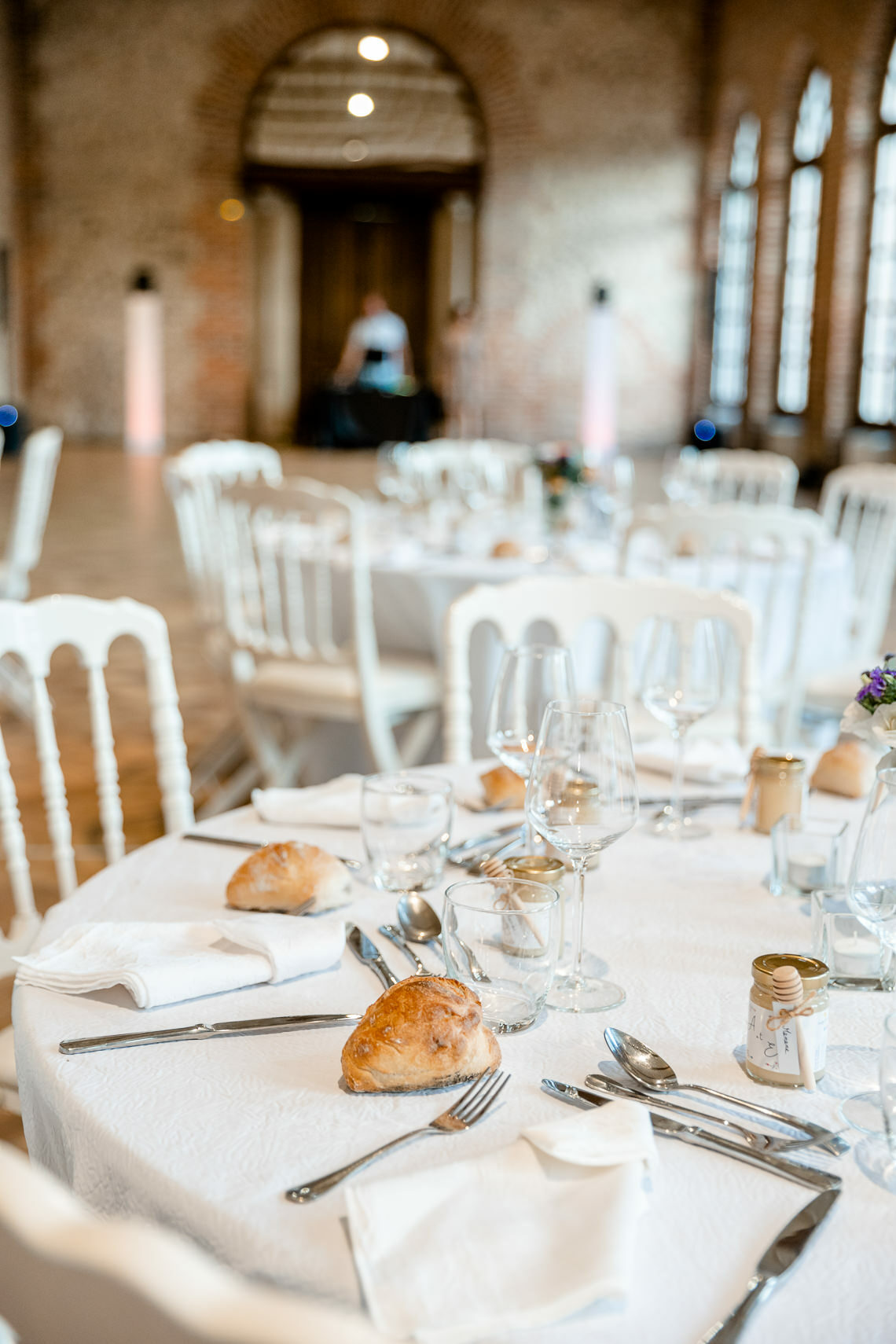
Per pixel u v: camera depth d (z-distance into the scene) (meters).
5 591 4.76
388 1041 1.00
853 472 4.48
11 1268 0.56
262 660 3.60
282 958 1.19
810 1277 0.79
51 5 14.32
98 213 14.86
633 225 14.66
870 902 1.06
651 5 14.12
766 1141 0.92
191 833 1.61
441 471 6.06
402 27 14.25
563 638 2.37
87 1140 0.95
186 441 15.41
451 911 1.10
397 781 1.44
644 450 15.09
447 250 15.81
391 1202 0.82
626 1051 1.04
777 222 13.17
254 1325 0.48
